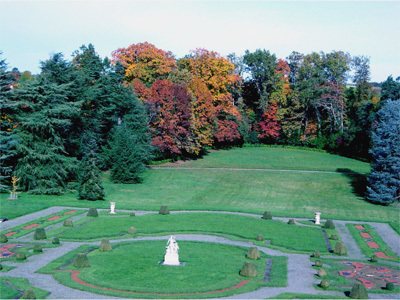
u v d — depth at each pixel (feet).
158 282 105.60
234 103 420.36
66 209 187.42
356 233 165.68
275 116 398.42
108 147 269.64
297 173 286.87
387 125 227.40
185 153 333.83
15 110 220.43
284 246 144.15
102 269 114.32
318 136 395.55
